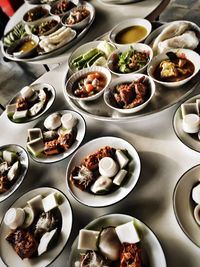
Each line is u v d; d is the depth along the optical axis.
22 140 0.54
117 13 0.75
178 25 0.57
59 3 0.89
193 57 0.49
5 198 0.46
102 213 0.39
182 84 0.47
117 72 0.56
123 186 0.39
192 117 0.40
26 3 1.01
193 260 0.31
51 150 0.48
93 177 0.41
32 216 0.41
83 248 0.34
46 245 0.37
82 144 0.48
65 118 0.51
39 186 0.46
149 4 0.72
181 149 0.41
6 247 0.40
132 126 0.48
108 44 0.61
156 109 0.46
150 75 0.50
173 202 0.34
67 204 0.40
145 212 0.37
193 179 0.36
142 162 0.42
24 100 0.60
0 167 0.50
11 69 1.43
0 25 1.27
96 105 0.53
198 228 0.32
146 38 0.60
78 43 0.72
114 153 0.43
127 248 0.33
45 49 0.72
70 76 0.61
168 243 0.33
